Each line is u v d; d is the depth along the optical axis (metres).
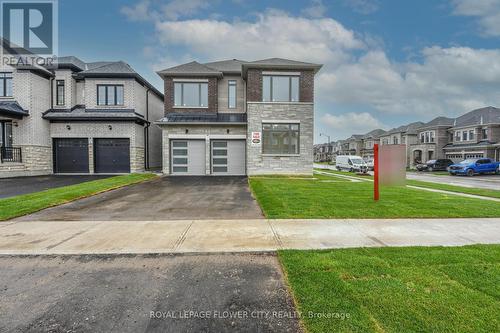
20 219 7.01
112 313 3.05
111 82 20.88
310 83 19.25
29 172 18.78
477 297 3.22
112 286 3.65
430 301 3.14
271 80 19.20
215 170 20.33
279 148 19.33
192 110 20.89
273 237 5.54
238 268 4.19
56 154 20.50
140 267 4.22
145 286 3.65
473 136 38.03
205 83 20.97
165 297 3.39
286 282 3.76
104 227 6.29
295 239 5.42
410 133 48.16
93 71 20.56
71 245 5.09
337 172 30.33
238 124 19.73
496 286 3.47
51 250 4.84
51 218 7.13
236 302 3.28
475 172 28.11
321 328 2.71
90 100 20.73
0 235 5.67
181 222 6.73
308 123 19.25
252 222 6.72
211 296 3.41
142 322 2.90
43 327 2.81
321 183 14.46
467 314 2.90
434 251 4.71
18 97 18.72
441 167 34.88
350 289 3.40
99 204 9.07
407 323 2.77
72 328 2.80
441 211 7.80
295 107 19.19
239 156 20.38
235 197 10.52
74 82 21.34
